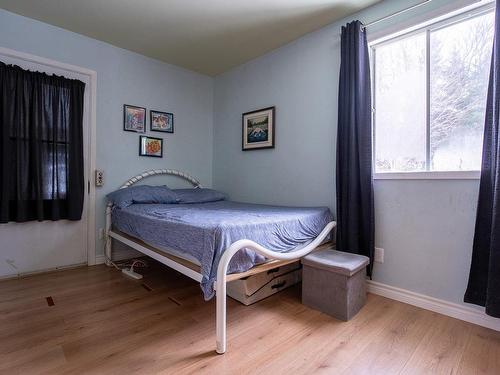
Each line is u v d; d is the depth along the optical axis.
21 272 2.57
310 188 2.79
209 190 3.47
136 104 3.25
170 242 1.90
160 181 3.47
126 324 1.75
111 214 2.92
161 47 3.09
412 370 1.37
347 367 1.38
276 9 2.39
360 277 1.99
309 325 1.78
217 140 3.94
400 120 2.26
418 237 2.08
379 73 2.38
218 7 2.37
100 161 2.99
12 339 1.57
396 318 1.88
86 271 2.74
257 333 1.68
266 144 3.21
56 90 2.65
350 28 2.35
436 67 2.08
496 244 1.61
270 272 2.24
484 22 1.87
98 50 2.95
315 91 2.74
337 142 2.43
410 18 2.11
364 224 2.29
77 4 2.33
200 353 1.47
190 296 2.18
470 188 1.86
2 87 2.37
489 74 1.73
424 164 2.14
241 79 3.56
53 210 2.65
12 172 2.45
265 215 2.12
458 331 1.72
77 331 1.66
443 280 1.97
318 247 2.36
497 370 1.37
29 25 2.54
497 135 1.66
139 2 2.30
